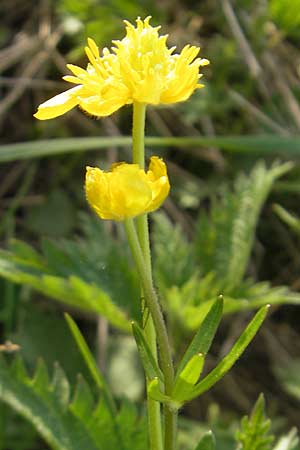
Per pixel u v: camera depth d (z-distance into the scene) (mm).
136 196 131
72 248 243
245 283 243
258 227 327
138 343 135
